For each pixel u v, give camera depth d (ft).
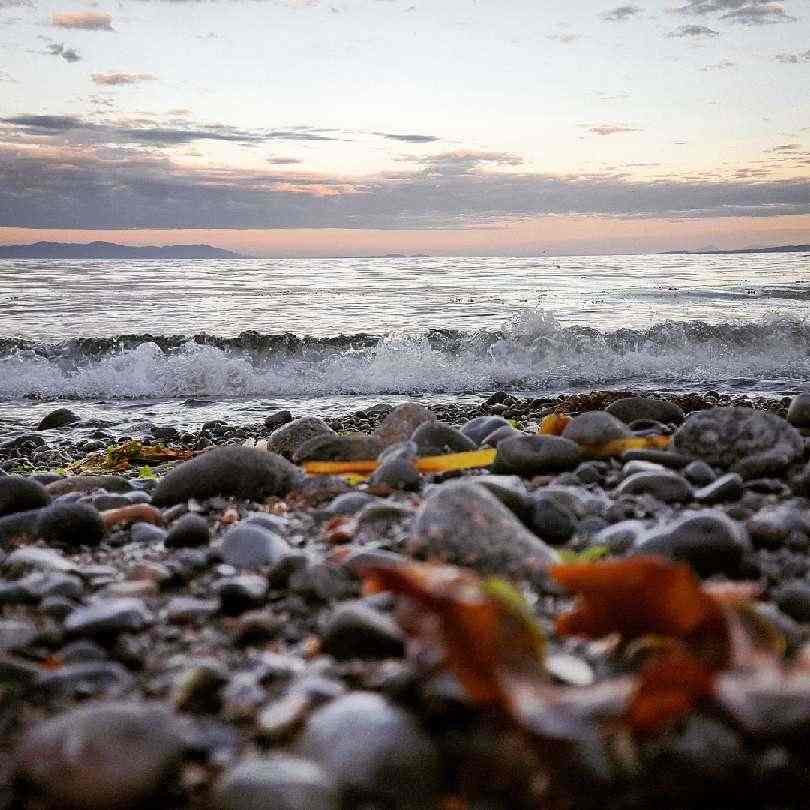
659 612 1.05
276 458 3.07
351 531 2.25
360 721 0.96
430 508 1.90
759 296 19.16
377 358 9.62
